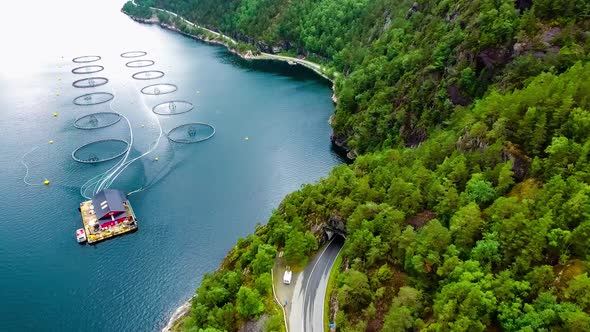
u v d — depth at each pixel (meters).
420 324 93.12
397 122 199.75
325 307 115.56
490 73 165.38
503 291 86.06
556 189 95.06
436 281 101.19
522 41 156.25
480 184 110.19
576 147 100.81
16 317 130.25
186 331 110.69
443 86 182.75
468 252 100.12
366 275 111.31
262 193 186.00
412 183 127.69
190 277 144.00
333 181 152.50
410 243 108.75
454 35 189.62
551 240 88.75
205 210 174.62
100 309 133.00
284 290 120.56
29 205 176.88
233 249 146.00
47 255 152.88
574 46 142.88
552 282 85.00
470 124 135.62
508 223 95.12
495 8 178.75
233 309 114.38
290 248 127.31
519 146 115.25
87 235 159.75
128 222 166.50
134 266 148.38
